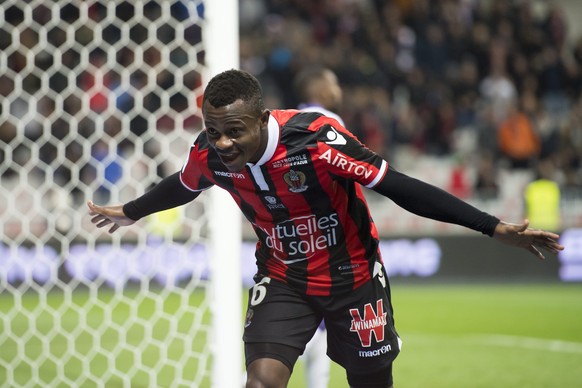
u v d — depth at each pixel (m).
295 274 11.74
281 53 49.50
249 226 37.91
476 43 54.38
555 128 50.28
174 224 25.31
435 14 55.25
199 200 31.39
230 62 15.23
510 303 34.66
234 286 14.92
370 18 54.06
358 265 11.77
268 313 11.61
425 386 19.91
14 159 35.22
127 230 31.59
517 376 21.00
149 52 34.97
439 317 31.16
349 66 49.78
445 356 23.77
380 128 48.09
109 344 24.08
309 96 16.84
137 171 33.31
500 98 52.50
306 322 11.72
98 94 35.12
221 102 10.08
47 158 35.09
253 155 10.83
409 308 33.41
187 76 29.38
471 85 52.41
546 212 41.75
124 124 21.36
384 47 52.19
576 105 54.44
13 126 35.38
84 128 35.22
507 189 46.94
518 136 48.81
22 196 33.84
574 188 43.78
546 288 39.50
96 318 29.11
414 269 40.84
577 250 41.16
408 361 23.06
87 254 32.50
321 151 10.91
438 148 50.00
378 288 11.96
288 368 11.29
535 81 55.03
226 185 11.52
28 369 20.94
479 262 41.00
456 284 40.81
